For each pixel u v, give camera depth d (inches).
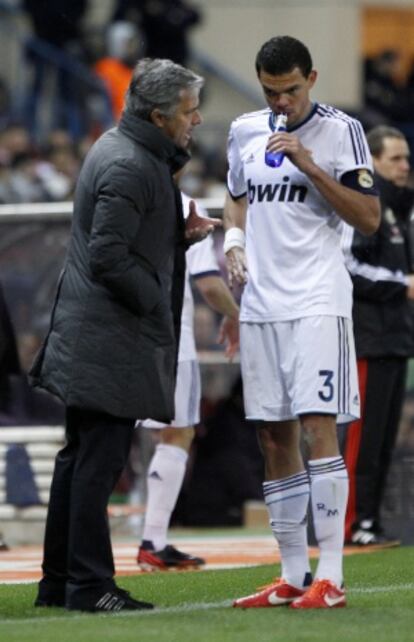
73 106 2714.1
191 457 1723.7
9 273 1626.5
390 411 1339.8
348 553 1266.0
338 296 891.4
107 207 872.9
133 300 884.0
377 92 3070.9
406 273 1336.1
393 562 1182.3
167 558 1195.9
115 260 872.9
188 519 1711.4
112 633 796.0
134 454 1720.0
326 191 879.1
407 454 1419.8
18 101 2706.7
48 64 2726.4
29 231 1625.2
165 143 892.6
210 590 1015.0
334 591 886.4
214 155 2709.2
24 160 2320.4
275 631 802.2
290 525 910.4
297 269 895.7
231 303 1205.1
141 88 893.2
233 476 1711.4
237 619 846.5
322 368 880.3
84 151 2380.7
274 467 917.2
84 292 888.3
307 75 891.4
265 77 887.7
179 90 892.0
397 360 1325.0
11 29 2780.5
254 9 3026.6
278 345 898.7
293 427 914.7
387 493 1416.1
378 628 812.6
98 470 888.3
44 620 849.5
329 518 883.4
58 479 911.7
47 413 1604.3
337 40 3029.0
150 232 893.2
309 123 897.5
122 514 1603.1
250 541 1494.8
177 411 1191.6
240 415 1722.4
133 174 877.8
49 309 1622.8
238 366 1675.7
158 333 899.4
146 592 1004.6
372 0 3093.0
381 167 1317.7
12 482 1578.5
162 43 2802.7
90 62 2785.4
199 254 1205.1
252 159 912.3
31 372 909.8
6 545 1461.6
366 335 1307.8
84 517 885.8
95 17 2994.6
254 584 1048.2
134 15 2802.7
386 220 1310.3
